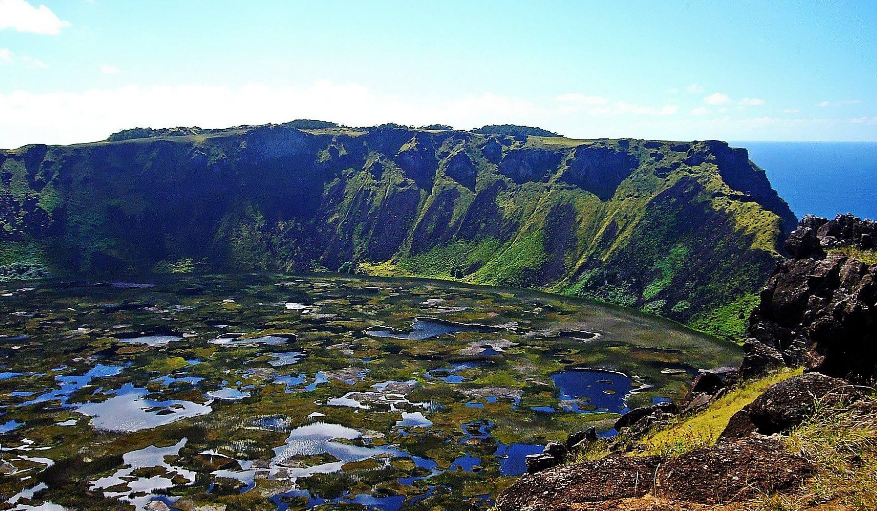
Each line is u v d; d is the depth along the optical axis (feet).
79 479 239.71
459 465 258.98
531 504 53.62
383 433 293.23
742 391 121.80
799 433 56.39
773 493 46.88
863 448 49.70
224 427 296.10
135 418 307.99
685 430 106.93
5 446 271.49
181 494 228.02
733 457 52.08
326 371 397.39
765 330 141.69
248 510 217.15
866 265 124.26
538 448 278.26
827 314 98.53
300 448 272.72
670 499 49.34
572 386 376.07
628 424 150.10
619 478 53.83
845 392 61.93
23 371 384.27
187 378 376.68
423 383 375.45
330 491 232.12
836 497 44.27
